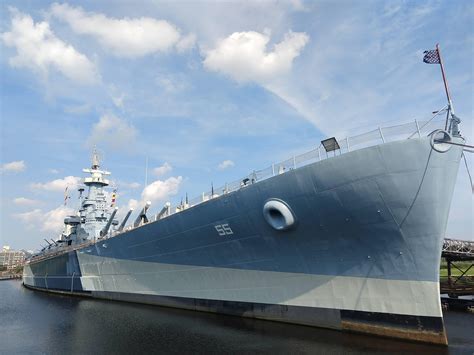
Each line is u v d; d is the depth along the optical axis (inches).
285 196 463.2
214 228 561.6
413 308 411.5
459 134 398.3
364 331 441.1
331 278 468.8
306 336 448.5
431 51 428.1
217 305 605.0
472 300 714.8
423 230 401.4
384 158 397.1
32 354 459.2
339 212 433.4
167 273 692.7
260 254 529.3
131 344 476.7
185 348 441.1
